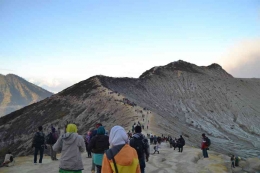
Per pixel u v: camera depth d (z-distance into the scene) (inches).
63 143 298.2
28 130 4094.5
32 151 3243.1
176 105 6589.6
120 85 6796.3
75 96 5142.7
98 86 5418.3
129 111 3408.0
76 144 298.4
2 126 4463.6
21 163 661.3
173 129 2910.9
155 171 607.8
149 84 7652.6
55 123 4001.0
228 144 3700.8
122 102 4028.1
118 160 186.9
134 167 189.6
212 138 4030.5
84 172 557.0
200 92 7628.0
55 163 649.0
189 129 3988.7
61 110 4539.9
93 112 3988.7
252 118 6097.4
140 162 356.8
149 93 7052.2
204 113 6210.6
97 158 333.7
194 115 5954.7
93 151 338.3
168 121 3464.6
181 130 3147.1
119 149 191.0
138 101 5374.0
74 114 4178.2
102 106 4099.4
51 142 684.1
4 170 577.9
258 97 7751.0
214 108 6633.9
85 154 860.0
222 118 6008.9
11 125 4461.1
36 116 4576.8
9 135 4111.7
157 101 6589.6
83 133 3164.4
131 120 2869.1
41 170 569.3
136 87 7140.8
